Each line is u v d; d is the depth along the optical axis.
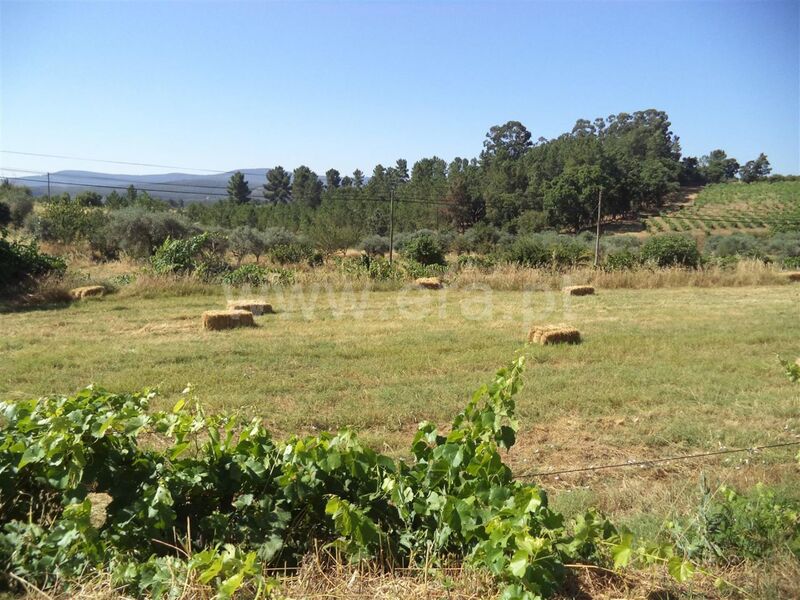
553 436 5.95
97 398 3.69
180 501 3.22
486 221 69.69
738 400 7.00
